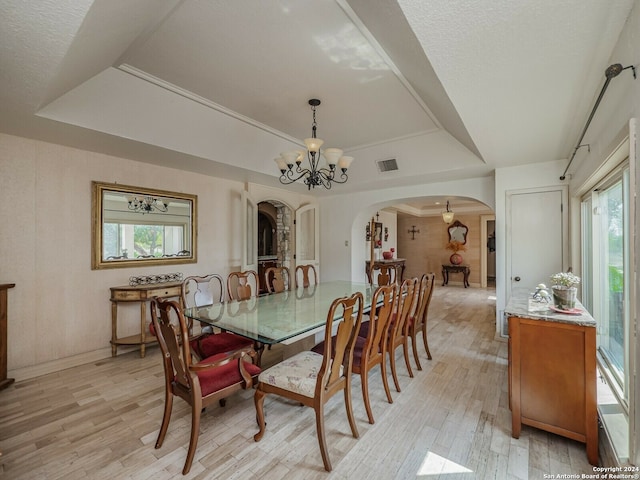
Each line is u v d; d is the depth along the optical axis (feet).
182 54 7.51
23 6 4.00
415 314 10.00
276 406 7.73
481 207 27.78
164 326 5.80
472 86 6.12
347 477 5.35
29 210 9.48
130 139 9.47
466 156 12.48
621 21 4.33
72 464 5.66
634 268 4.42
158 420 7.09
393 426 6.85
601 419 5.94
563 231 11.52
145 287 11.05
